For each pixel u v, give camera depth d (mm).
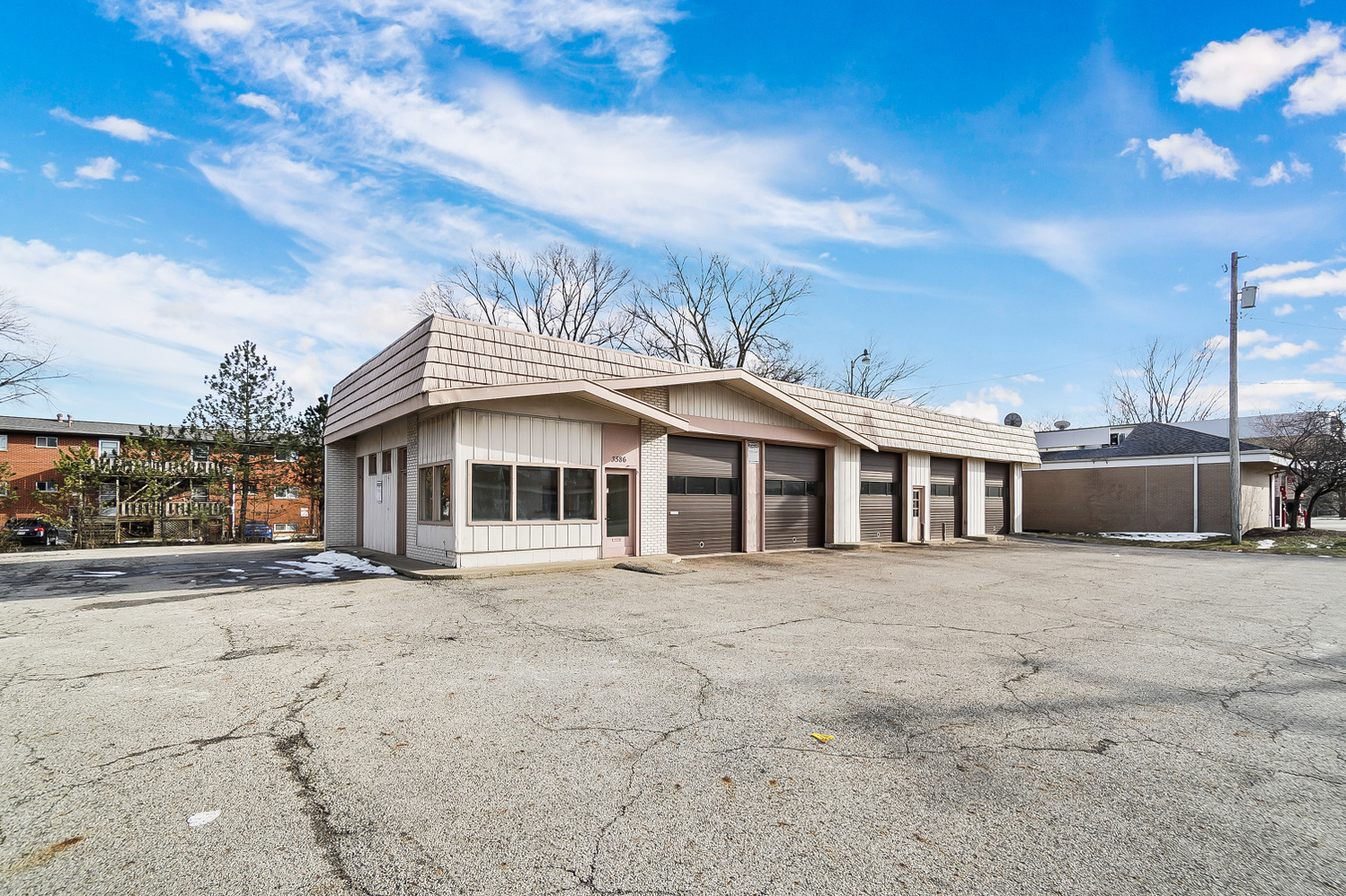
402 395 12078
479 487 11883
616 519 14008
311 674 5426
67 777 3469
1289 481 32594
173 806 3172
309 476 28734
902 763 3807
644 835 2969
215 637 6742
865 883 2621
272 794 3318
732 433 16531
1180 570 14797
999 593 10727
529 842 2898
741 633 7324
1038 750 4035
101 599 9141
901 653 6438
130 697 4773
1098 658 6406
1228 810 3307
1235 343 22672
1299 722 4648
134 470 27000
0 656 5926
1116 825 3133
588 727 4305
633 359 14609
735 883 2611
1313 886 2645
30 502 34500
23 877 2582
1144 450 28547
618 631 7328
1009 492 27188
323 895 2502
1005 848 2902
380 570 12539
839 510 19359
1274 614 9117
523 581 11164
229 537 28219
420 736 4113
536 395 11930
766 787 3469
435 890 2543
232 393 27297
